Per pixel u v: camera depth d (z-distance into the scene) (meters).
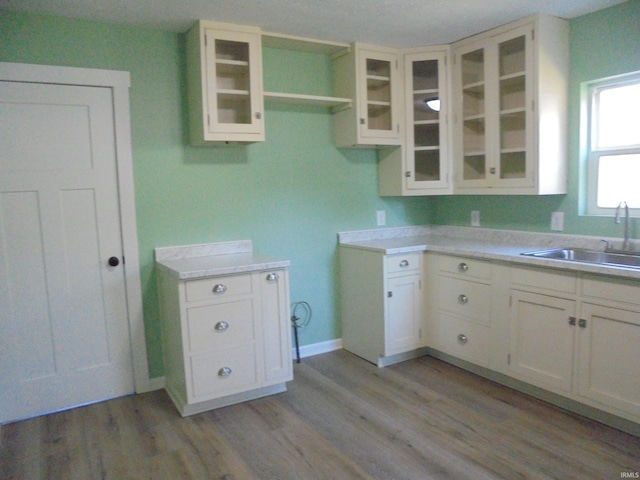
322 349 3.78
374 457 2.28
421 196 4.16
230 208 3.31
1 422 2.71
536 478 2.08
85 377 2.93
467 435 2.45
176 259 3.11
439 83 3.51
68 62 2.75
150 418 2.74
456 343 3.30
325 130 3.65
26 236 2.72
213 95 2.87
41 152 2.72
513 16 2.95
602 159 3.03
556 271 2.59
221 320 2.75
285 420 2.67
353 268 3.62
